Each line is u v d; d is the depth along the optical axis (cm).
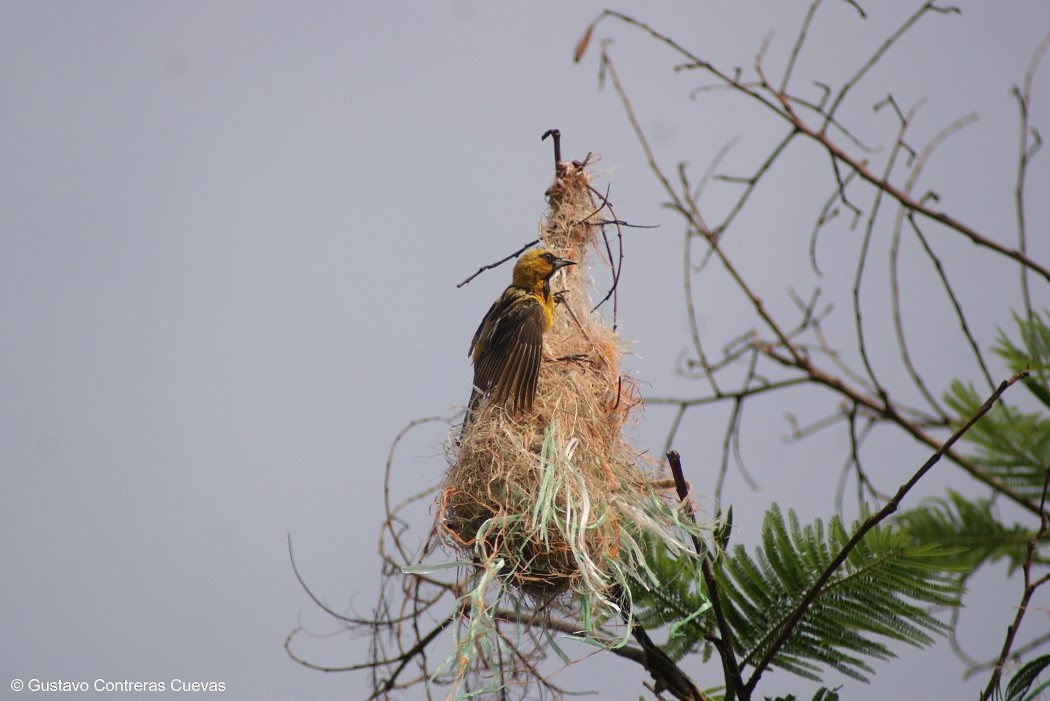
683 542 979
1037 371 1156
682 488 980
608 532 1001
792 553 923
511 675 942
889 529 910
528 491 1058
